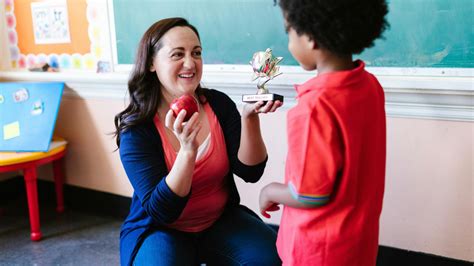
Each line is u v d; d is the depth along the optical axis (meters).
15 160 2.16
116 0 2.23
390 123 1.78
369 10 0.97
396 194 1.83
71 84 2.47
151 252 1.32
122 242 1.44
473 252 1.75
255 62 1.31
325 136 0.96
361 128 1.01
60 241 2.32
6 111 2.41
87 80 2.39
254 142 1.40
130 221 1.47
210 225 1.49
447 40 1.61
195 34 1.41
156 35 1.36
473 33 1.57
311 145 0.97
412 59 1.68
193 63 1.36
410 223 1.84
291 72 1.90
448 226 1.77
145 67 1.40
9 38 2.65
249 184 2.14
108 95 2.40
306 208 1.03
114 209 2.58
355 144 1.00
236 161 1.46
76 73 2.46
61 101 2.59
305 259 1.08
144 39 1.39
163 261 1.29
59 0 2.41
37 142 2.29
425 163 1.75
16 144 2.30
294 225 1.09
